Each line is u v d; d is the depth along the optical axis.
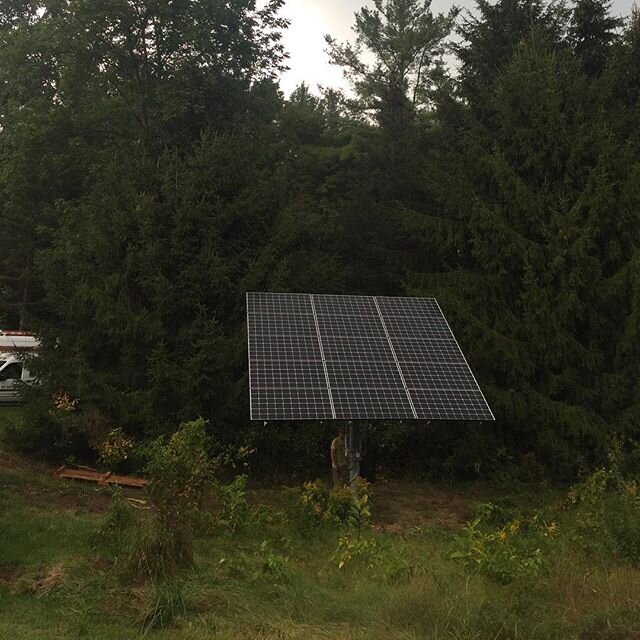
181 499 7.39
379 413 10.54
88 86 21.23
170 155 17.12
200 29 19.67
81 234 15.82
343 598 6.29
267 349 11.39
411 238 18.31
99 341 15.31
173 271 14.86
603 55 19.75
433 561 7.41
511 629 5.18
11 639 5.08
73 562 7.14
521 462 14.31
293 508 10.64
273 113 23.38
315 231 19.09
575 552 7.57
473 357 14.36
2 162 24.25
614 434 12.57
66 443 14.12
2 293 27.94
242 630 5.38
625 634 5.02
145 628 5.41
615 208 13.80
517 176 14.97
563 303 13.62
